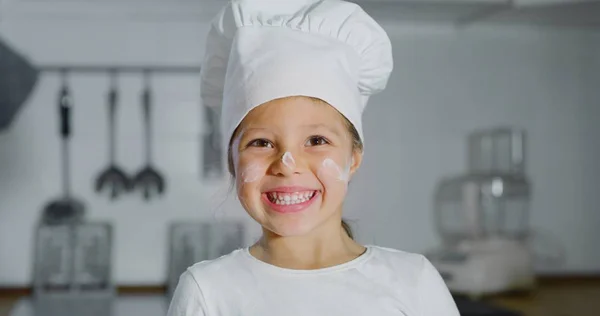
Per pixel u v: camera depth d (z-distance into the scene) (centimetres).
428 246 281
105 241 264
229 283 116
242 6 122
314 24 121
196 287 116
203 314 115
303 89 113
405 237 280
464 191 279
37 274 260
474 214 277
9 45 268
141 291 271
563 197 286
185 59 274
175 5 249
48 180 271
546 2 240
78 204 271
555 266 287
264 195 113
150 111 273
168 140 274
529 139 285
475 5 245
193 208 275
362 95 133
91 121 272
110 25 271
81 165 272
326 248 119
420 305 120
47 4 247
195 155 275
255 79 114
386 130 280
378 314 115
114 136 272
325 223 118
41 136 271
